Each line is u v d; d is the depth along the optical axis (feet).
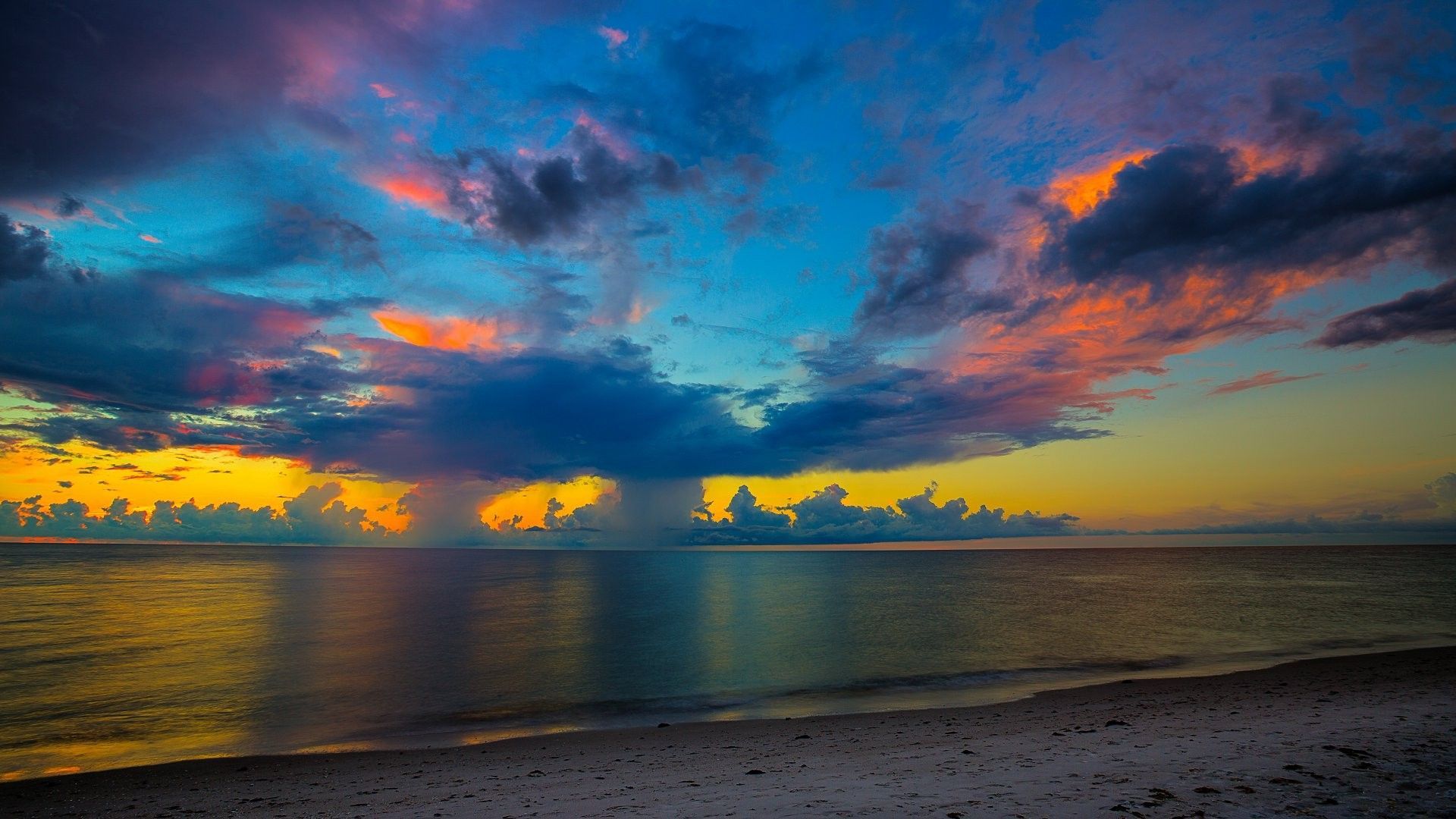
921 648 132.16
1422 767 33.83
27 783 57.06
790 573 478.59
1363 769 33.81
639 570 535.60
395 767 59.16
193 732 76.79
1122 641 138.82
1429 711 55.21
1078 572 469.57
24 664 121.19
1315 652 117.91
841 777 41.45
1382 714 54.13
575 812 35.50
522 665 116.57
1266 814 26.48
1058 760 42.24
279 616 196.24
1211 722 57.00
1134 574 427.74
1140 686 88.38
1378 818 25.49
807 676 104.78
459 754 64.39
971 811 29.22
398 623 179.63
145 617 192.24
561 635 153.69
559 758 59.77
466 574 444.96
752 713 81.82
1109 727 58.39
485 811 37.88
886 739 60.49
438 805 41.63
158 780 57.67
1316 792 29.60
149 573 410.52
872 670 109.09
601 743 66.64
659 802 36.78
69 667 116.67
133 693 96.58
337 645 139.64
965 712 75.72
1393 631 146.00
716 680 102.68
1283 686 82.53
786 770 46.80
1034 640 142.10
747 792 38.01
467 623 177.68
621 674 108.27
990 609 208.85
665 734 69.92
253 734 75.56
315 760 63.72
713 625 172.55
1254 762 36.68
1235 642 135.03
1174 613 191.83
